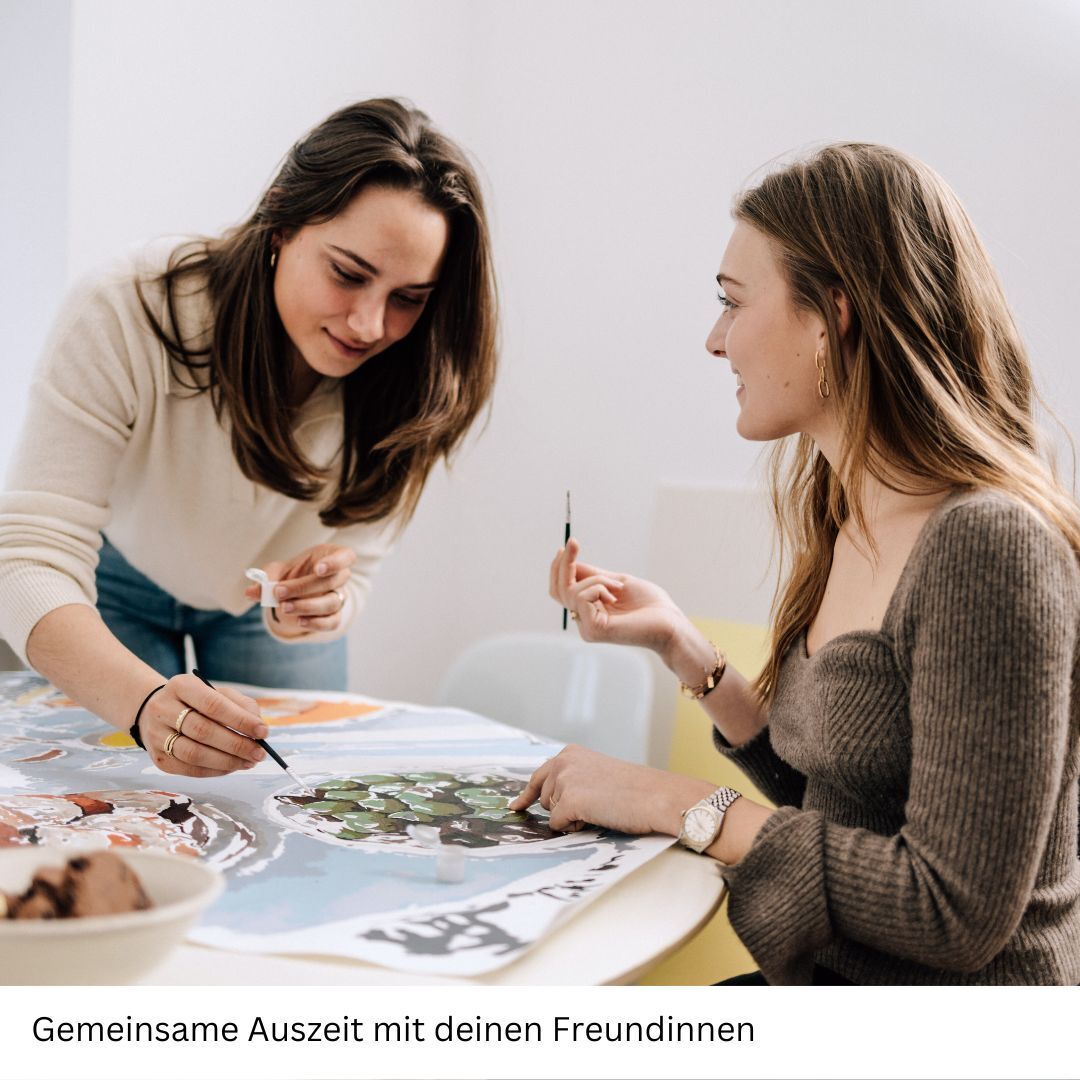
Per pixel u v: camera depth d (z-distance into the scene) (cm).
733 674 121
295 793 106
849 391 93
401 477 154
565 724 199
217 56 220
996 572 78
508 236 276
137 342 133
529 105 273
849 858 81
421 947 69
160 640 169
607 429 256
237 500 151
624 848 91
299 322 132
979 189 197
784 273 97
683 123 242
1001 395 93
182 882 62
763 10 229
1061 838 87
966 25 198
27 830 89
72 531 126
